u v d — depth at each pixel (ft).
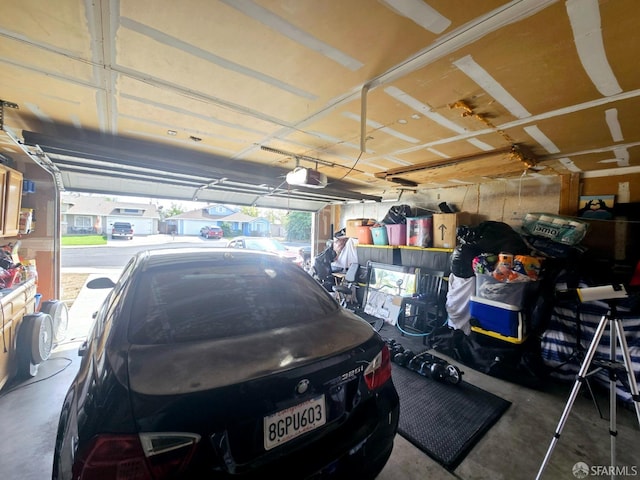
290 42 4.12
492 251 11.22
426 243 14.88
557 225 10.85
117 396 2.59
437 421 6.98
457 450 6.00
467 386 8.71
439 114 6.60
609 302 5.19
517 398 8.06
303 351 3.57
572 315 8.89
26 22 3.70
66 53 4.42
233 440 2.79
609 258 10.96
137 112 6.77
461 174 12.86
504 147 8.95
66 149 8.19
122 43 4.17
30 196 12.31
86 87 5.53
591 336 8.46
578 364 8.55
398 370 9.80
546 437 6.44
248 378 2.95
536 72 4.82
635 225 10.45
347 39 4.03
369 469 3.79
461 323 11.50
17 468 5.37
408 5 3.37
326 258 21.56
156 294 4.05
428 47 4.20
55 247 12.85
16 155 11.36
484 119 6.83
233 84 5.37
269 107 6.40
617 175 10.91
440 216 14.39
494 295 10.16
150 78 5.19
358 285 18.03
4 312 7.65
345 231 22.61
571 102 5.84
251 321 4.04
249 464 2.83
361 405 3.92
